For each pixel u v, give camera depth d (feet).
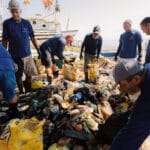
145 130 7.75
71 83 19.69
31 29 18.43
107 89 19.12
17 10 16.78
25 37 17.75
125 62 7.75
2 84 11.65
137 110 7.68
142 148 10.76
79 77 25.40
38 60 24.29
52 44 21.86
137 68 7.59
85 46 23.66
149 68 7.82
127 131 7.81
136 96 8.09
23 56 17.95
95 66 23.20
